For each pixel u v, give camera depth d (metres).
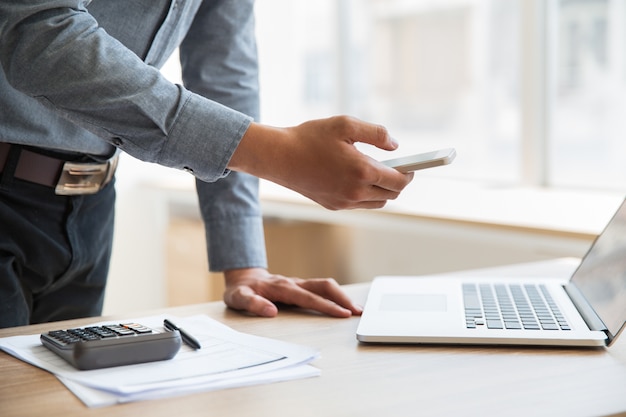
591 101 3.00
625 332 0.92
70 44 0.85
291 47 4.02
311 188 0.89
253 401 0.70
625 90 3.03
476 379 0.76
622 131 3.05
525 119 2.96
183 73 1.26
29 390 0.73
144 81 0.87
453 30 3.92
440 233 2.36
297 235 3.62
